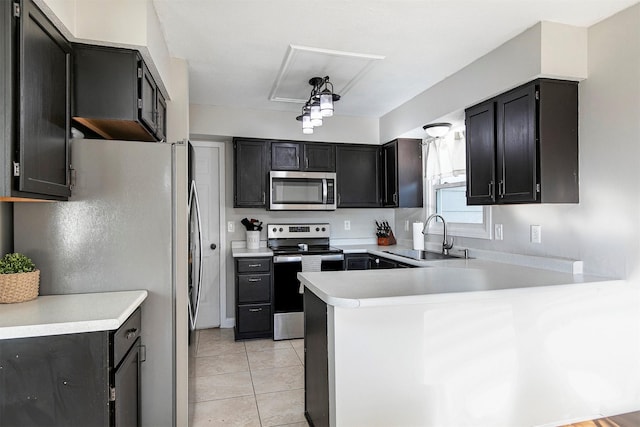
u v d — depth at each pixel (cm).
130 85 185
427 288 176
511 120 243
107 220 181
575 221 230
